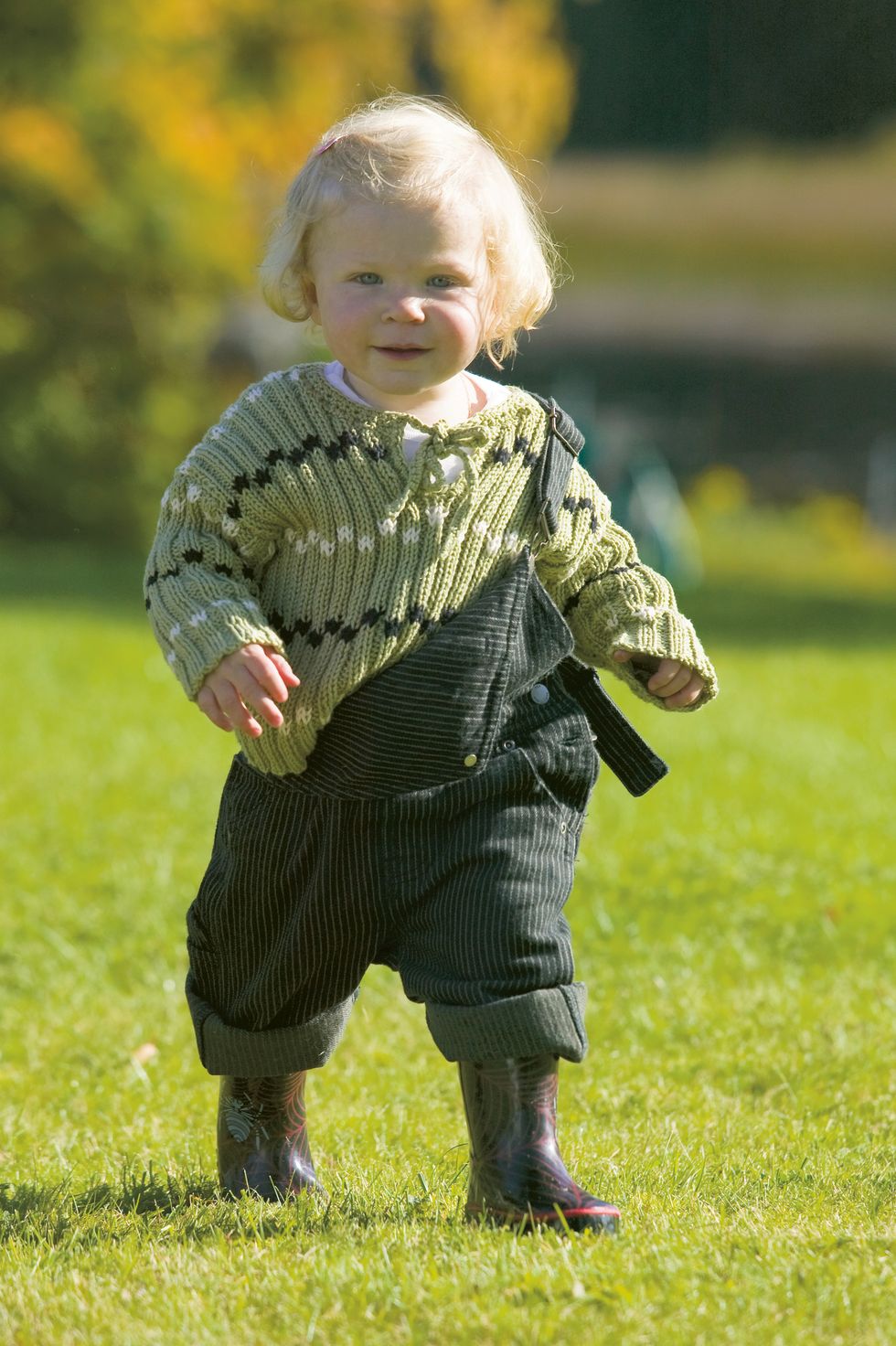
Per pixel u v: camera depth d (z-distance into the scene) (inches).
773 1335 331.9
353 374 430.3
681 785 1093.1
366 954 421.1
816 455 4271.7
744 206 5002.5
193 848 943.0
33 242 3061.0
